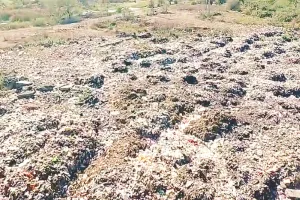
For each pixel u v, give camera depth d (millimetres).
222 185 18500
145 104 26109
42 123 23047
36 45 40094
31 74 31688
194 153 20859
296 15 51031
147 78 30938
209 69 33406
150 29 46188
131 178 18375
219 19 52375
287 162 20125
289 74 32750
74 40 41938
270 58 36875
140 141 21641
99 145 21359
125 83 29984
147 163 19547
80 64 34281
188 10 59375
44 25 50938
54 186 17891
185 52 37375
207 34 44125
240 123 24297
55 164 19016
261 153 21156
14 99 26984
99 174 18609
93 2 69188
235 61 35750
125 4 68062
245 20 51375
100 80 30516
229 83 30297
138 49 37844
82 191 17750
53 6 59062
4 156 19734
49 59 35875
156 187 17875
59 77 31062
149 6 63375
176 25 48438
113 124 23766
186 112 25312
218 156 20781
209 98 27312
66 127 22484
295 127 24156
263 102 27672
